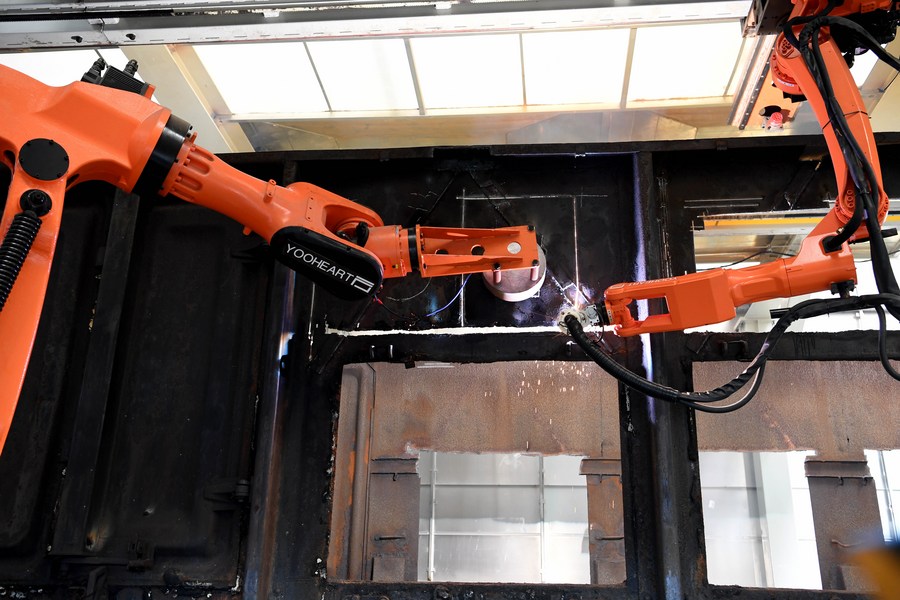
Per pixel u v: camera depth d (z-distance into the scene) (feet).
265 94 14.39
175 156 6.40
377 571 10.95
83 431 8.67
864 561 4.51
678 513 8.15
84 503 8.43
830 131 6.83
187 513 8.66
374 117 14.71
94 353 8.96
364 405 10.68
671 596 7.76
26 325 5.57
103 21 8.79
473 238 7.48
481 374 10.19
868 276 20.02
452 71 13.67
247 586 8.09
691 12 8.20
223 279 9.53
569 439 10.11
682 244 9.41
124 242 9.41
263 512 8.34
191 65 13.55
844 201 6.77
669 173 9.72
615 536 10.93
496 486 29.63
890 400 10.00
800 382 10.08
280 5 8.43
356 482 11.07
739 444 10.12
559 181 9.88
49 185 5.96
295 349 9.30
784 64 7.38
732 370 9.75
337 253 6.57
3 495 8.66
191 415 9.04
